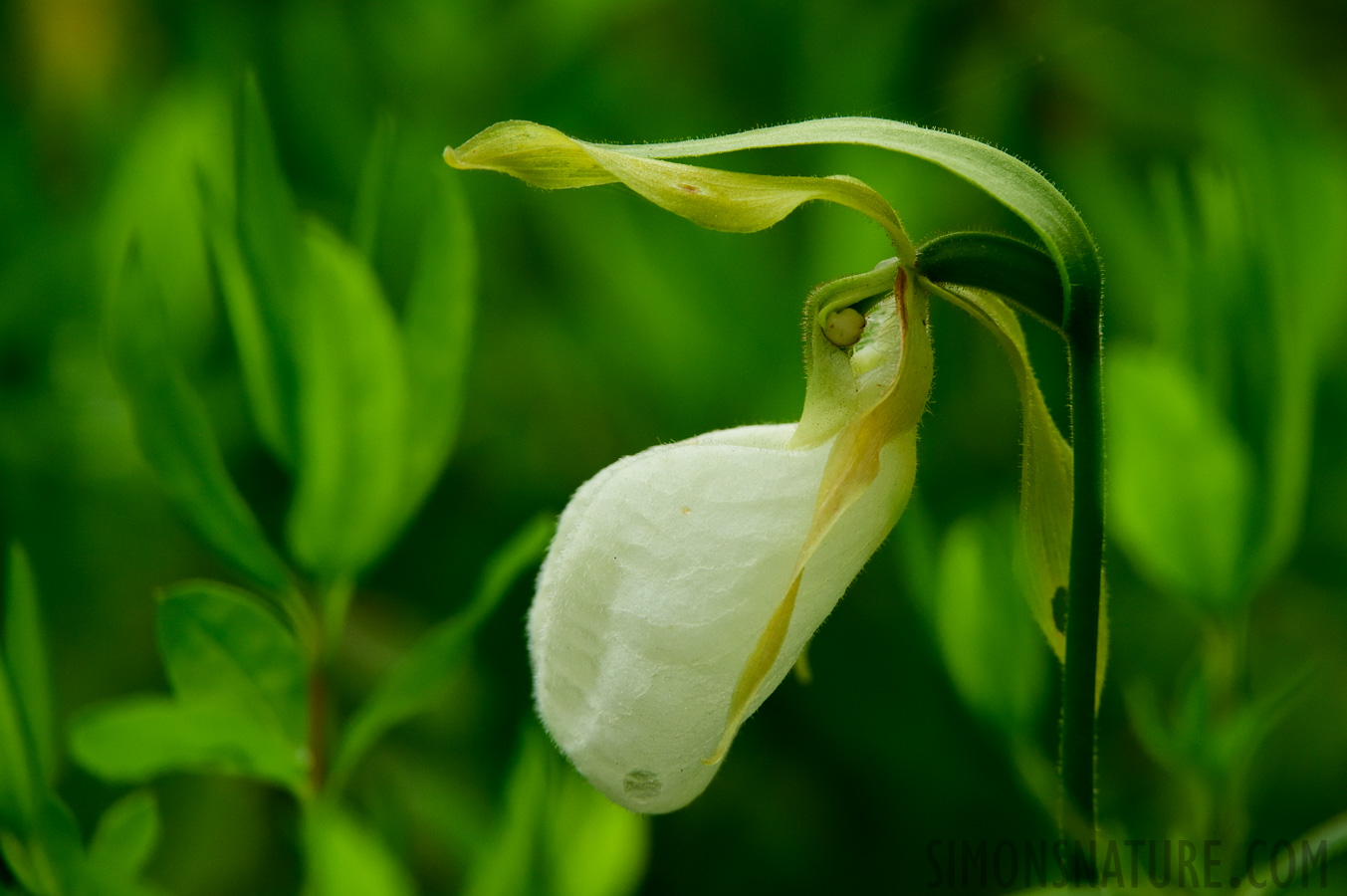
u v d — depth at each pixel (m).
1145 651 0.58
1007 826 0.57
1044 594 0.47
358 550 0.50
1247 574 0.52
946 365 0.61
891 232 0.46
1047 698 0.56
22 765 0.49
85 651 0.61
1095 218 0.59
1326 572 0.59
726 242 0.59
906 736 0.58
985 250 0.45
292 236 0.49
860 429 0.46
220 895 0.58
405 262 0.61
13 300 0.59
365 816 0.57
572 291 0.62
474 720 0.60
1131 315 0.60
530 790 0.50
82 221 0.59
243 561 0.50
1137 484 0.52
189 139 0.58
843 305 0.46
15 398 0.60
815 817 0.58
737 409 0.60
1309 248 0.54
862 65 0.62
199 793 0.59
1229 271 0.52
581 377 0.62
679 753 0.46
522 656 0.60
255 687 0.50
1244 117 0.54
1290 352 0.51
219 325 0.60
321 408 0.50
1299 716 0.58
